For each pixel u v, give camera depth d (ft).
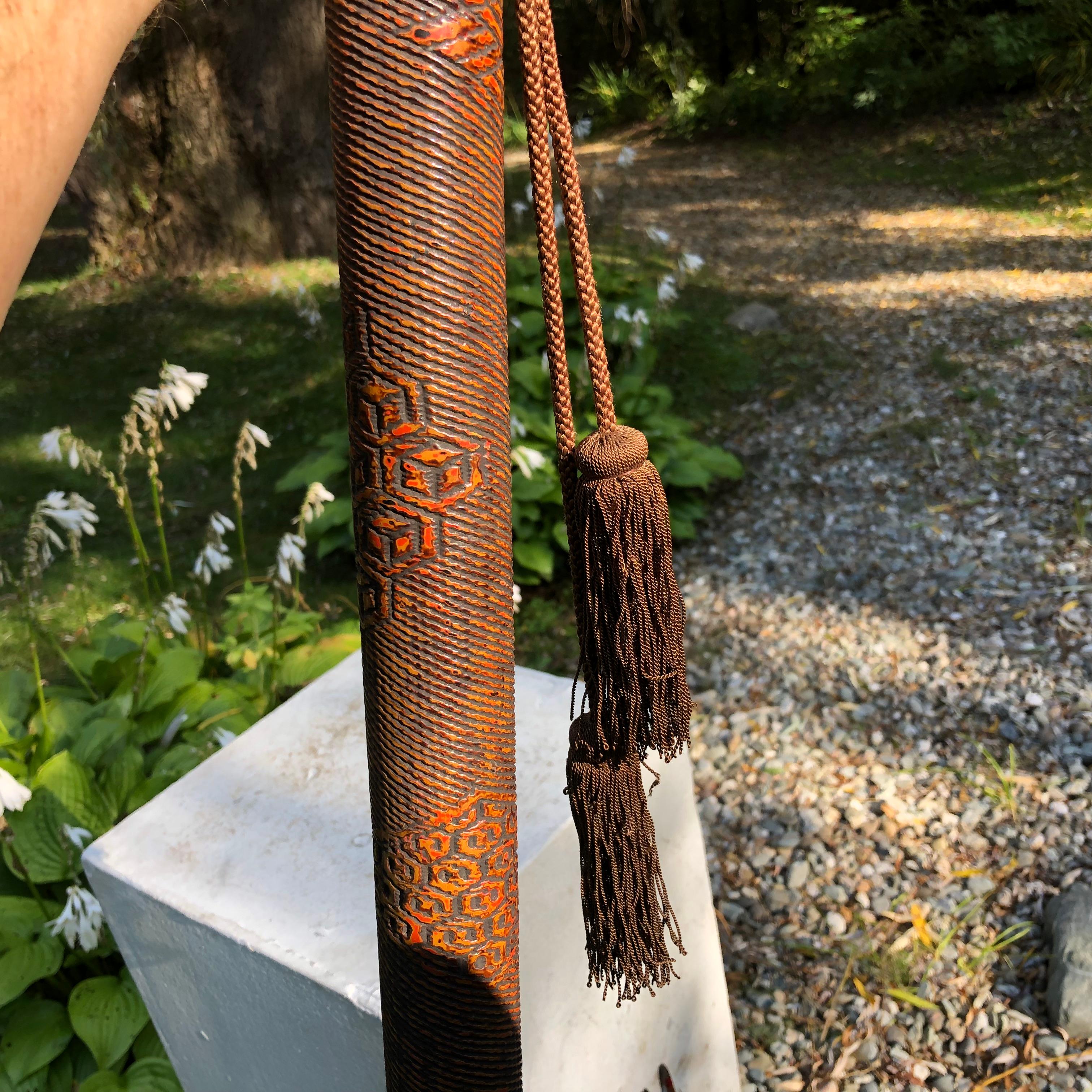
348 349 2.32
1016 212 24.27
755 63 37.01
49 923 6.48
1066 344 17.44
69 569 15.10
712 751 10.25
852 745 10.03
